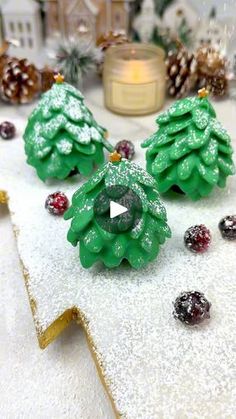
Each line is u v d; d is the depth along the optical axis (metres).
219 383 0.16
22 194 0.25
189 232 0.21
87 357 0.20
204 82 0.33
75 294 0.19
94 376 0.19
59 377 0.19
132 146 0.27
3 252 0.24
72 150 0.24
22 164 0.27
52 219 0.23
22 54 0.37
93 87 0.37
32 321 0.21
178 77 0.33
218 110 0.33
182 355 0.17
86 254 0.19
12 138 0.29
